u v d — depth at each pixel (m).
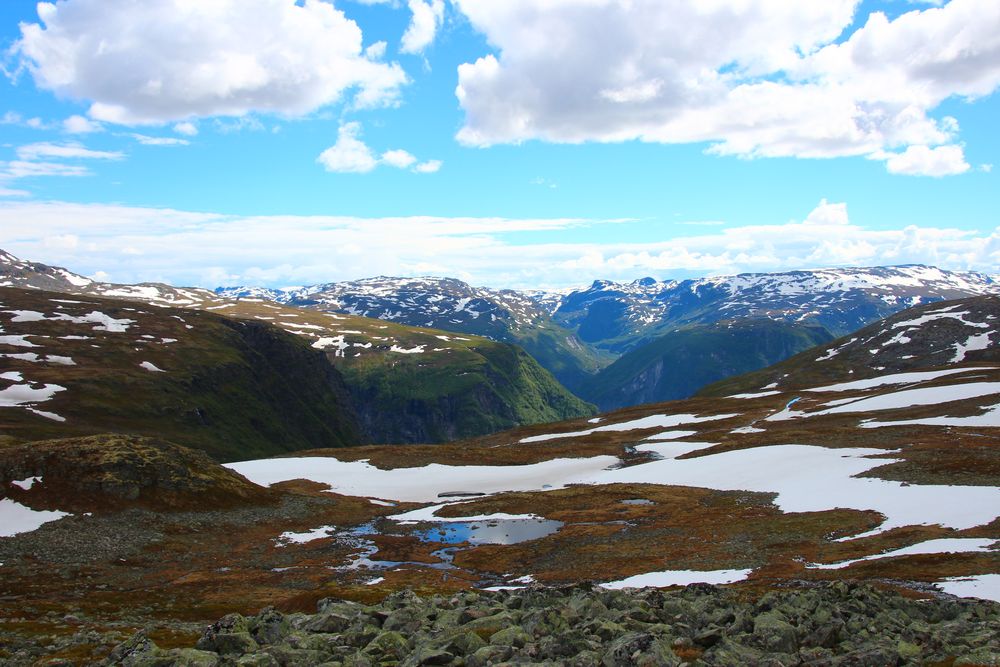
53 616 42.22
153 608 47.28
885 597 31.48
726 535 60.88
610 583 49.88
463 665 23.67
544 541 68.19
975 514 52.91
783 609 28.91
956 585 36.94
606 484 94.38
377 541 72.94
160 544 69.56
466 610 30.61
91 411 177.88
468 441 160.12
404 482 106.75
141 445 87.94
